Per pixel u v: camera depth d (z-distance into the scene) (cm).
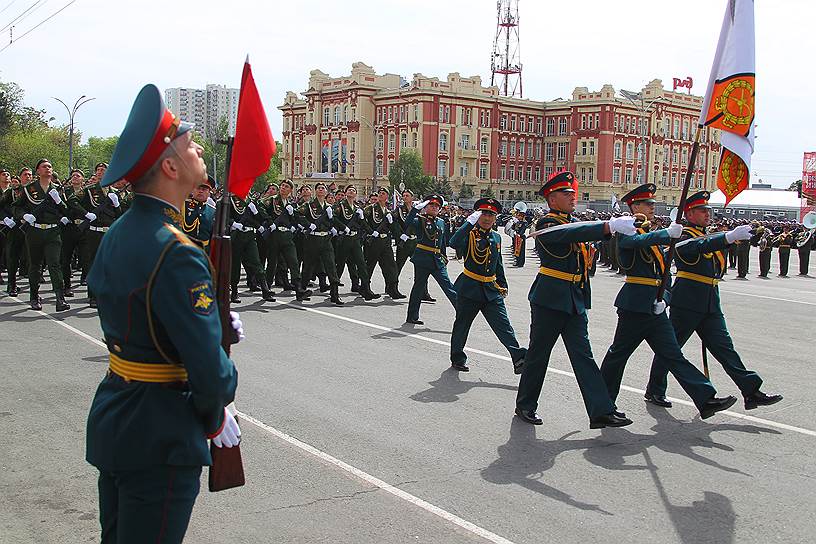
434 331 1145
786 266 2628
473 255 868
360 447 619
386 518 487
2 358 880
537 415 721
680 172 9075
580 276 675
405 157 7656
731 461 611
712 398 688
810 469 597
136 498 285
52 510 491
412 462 588
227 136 322
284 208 1437
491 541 458
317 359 927
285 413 704
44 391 750
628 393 812
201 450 287
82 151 13062
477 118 8475
